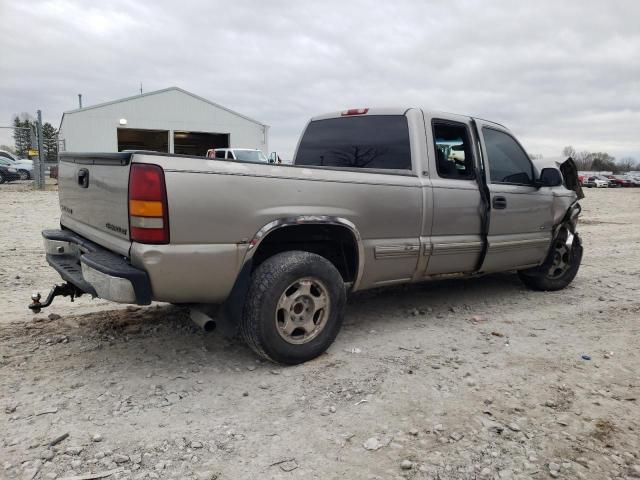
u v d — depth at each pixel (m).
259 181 3.51
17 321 4.57
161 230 3.14
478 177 4.98
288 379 3.57
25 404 3.11
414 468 2.61
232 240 3.40
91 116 32.72
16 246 8.41
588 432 2.98
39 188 23.31
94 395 3.25
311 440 2.84
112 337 4.25
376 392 3.40
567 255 6.16
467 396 3.38
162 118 34.50
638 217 16.95
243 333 3.68
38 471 2.48
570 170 6.85
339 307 3.95
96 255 3.46
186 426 2.94
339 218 3.91
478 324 4.89
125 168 3.22
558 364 3.96
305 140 5.59
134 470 2.52
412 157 4.59
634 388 3.58
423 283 6.43
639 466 2.67
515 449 2.79
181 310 4.99
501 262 5.36
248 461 2.63
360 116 5.10
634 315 5.28
